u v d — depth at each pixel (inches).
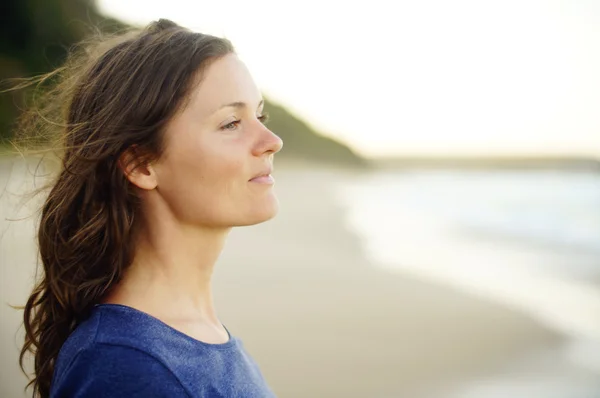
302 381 210.1
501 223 926.4
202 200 50.0
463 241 691.4
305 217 855.1
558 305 377.4
